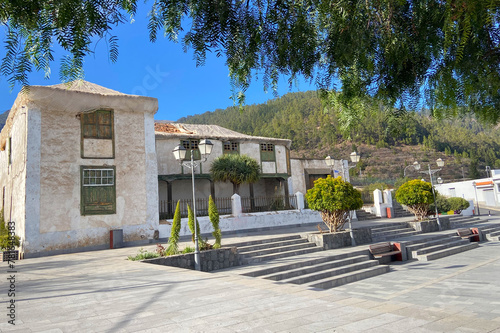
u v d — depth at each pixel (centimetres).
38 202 1298
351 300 491
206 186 2234
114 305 486
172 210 2045
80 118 1427
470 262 1234
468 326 382
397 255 1338
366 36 224
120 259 1037
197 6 218
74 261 1050
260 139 2336
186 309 454
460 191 4731
